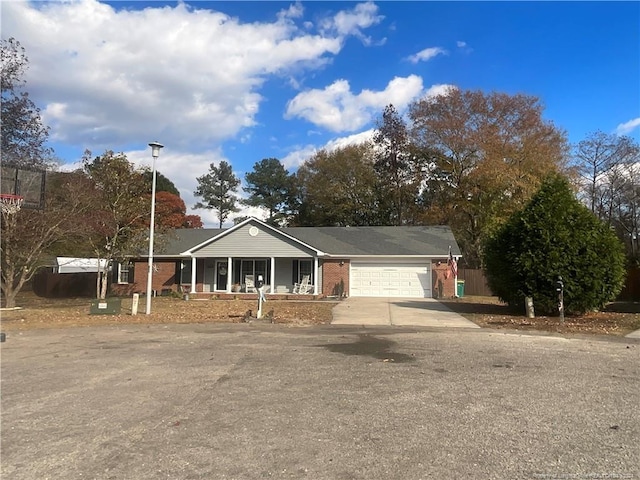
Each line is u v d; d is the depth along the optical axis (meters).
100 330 13.09
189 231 33.69
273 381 7.16
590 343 10.92
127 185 23.69
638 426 5.16
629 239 45.62
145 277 31.20
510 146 34.84
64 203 20.83
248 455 4.39
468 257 41.81
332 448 4.55
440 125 36.19
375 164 48.34
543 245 15.91
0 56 19.30
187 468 4.12
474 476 3.96
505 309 18.92
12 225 18.92
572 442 4.70
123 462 4.24
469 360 8.80
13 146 19.84
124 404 5.99
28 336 11.98
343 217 51.72
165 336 11.91
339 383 7.03
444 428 5.10
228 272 28.53
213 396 6.34
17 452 4.47
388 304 22.19
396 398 6.23
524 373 7.72
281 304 22.22
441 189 38.97
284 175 63.22
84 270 39.94
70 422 5.32
